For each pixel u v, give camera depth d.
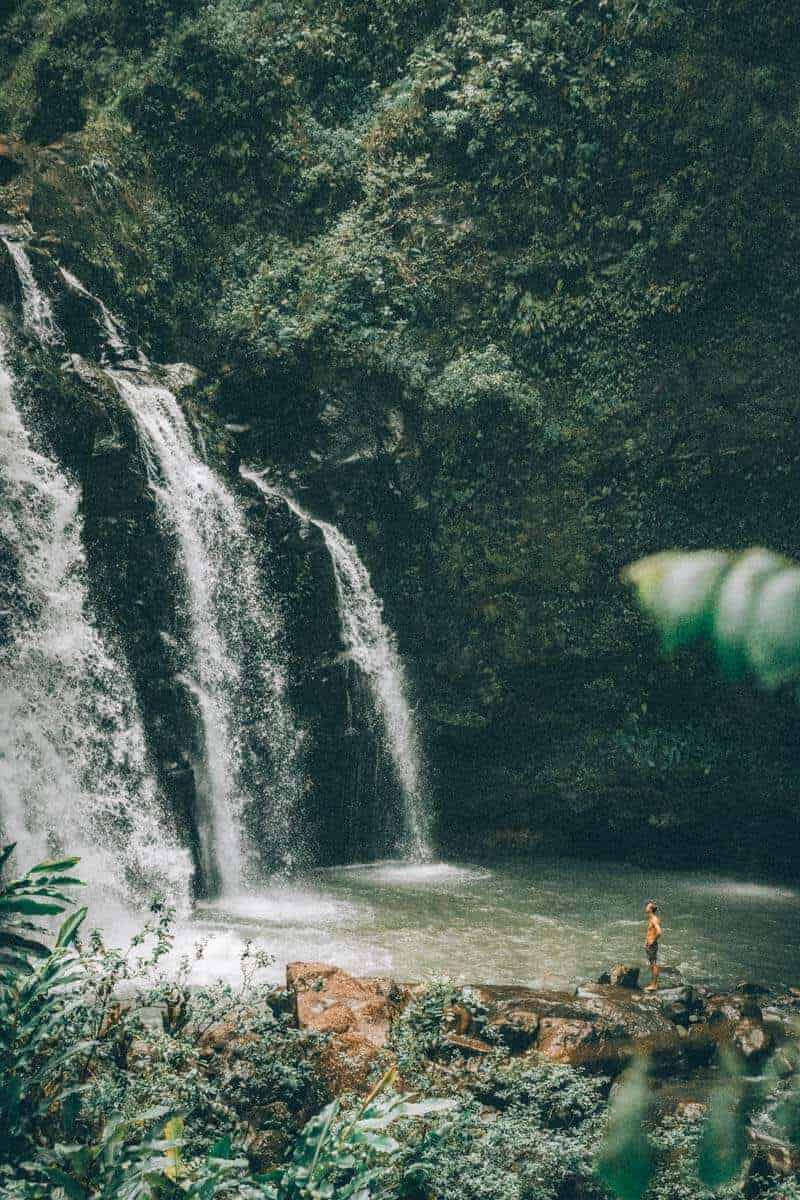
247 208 27.25
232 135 27.47
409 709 24.27
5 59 29.53
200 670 20.69
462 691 24.27
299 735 22.06
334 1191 3.30
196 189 27.14
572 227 25.34
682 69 24.81
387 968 15.09
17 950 4.34
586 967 15.60
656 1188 4.64
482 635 24.19
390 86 28.22
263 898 19.39
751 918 19.00
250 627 21.81
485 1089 8.76
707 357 23.77
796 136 23.70
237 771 20.94
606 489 24.02
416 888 20.67
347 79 28.47
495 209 26.06
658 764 23.42
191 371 23.91
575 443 24.33
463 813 24.41
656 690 23.56
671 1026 12.02
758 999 13.81
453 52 27.39
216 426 23.06
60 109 28.31
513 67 26.31
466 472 24.58
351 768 22.80
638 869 23.28
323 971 12.06
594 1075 10.85
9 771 17.22
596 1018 11.87
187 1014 9.12
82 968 8.07
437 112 26.75
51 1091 5.28
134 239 25.78
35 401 19.00
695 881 22.12
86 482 19.23
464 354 25.34
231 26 28.16
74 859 4.29
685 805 23.38
